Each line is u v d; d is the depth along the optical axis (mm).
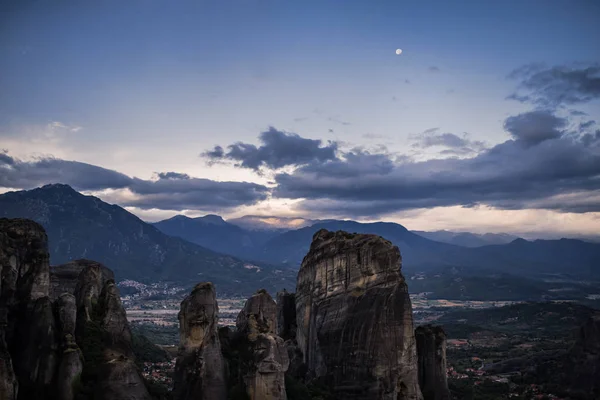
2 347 77938
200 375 88688
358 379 105875
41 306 84625
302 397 101688
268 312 103688
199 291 92812
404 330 105938
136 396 83375
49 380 81312
